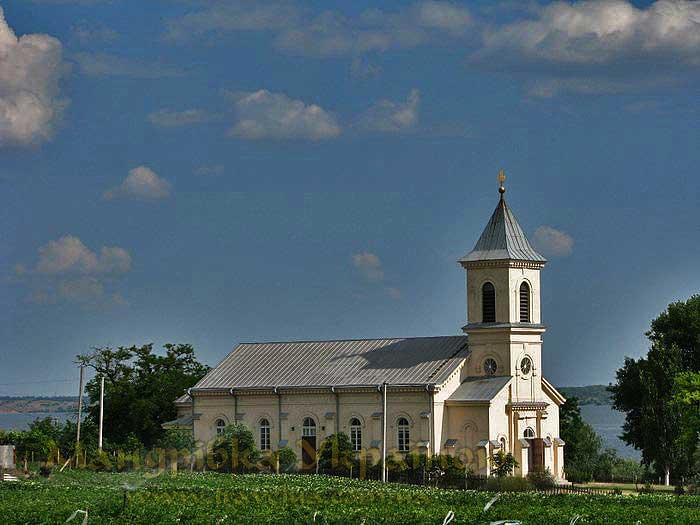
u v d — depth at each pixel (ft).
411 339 459.73
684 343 471.21
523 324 434.30
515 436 425.28
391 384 431.02
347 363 456.04
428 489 360.69
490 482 390.83
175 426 482.28
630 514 278.26
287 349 481.46
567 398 510.17
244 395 464.24
